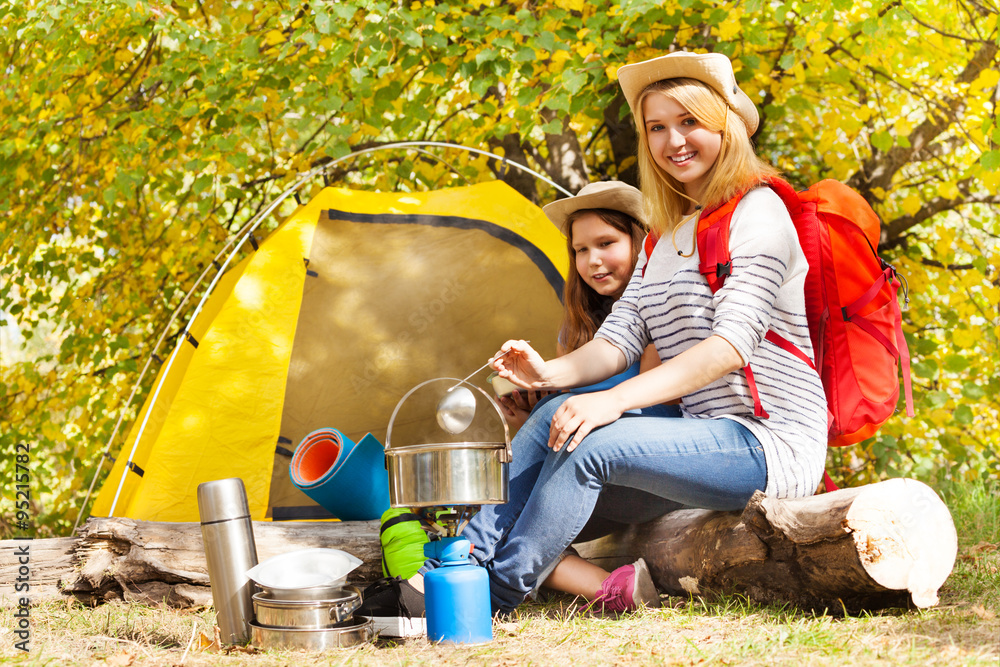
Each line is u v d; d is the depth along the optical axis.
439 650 1.86
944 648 1.61
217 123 4.26
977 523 3.58
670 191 2.30
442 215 3.61
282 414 3.12
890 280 2.32
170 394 3.42
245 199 5.18
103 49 4.55
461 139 4.82
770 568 2.09
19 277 4.98
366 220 3.54
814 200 2.32
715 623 2.01
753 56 3.93
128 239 4.92
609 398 2.01
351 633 1.97
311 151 4.79
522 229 3.58
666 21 4.02
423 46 4.10
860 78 4.38
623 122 4.87
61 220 4.86
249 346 3.17
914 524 1.93
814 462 2.07
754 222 2.10
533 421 2.22
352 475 2.54
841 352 2.28
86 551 2.66
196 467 2.98
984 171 3.93
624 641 1.89
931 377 4.16
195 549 2.66
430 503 1.90
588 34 4.00
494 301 3.45
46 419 4.94
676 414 2.48
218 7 4.59
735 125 2.19
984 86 3.83
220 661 1.83
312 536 2.61
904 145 4.03
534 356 2.18
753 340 2.00
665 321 2.24
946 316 4.40
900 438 4.41
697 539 2.26
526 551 2.04
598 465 2.01
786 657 1.64
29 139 4.51
